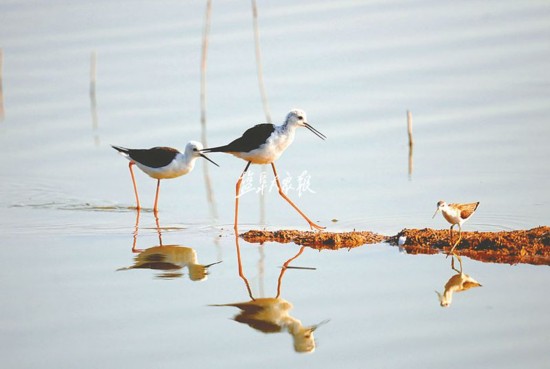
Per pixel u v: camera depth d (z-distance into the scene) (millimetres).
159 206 16562
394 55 22344
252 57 23141
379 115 20000
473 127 19000
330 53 22766
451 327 10828
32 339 10703
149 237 14719
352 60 22328
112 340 10672
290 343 10602
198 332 10922
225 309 11609
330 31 23766
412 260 13211
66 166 18875
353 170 17703
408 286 12164
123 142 19859
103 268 13156
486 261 13031
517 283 12117
